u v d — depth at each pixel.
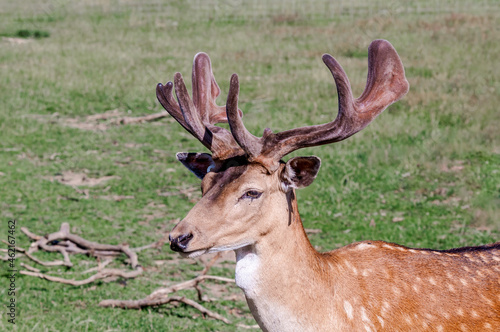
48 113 31.98
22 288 14.94
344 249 8.66
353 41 45.69
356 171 22.83
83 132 28.95
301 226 8.04
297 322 7.83
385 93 8.13
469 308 8.30
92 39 51.34
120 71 39.81
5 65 41.22
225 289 15.26
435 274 8.45
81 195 21.67
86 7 66.50
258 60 43.25
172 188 22.34
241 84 37.06
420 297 8.25
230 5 64.88
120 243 17.80
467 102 30.33
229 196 7.65
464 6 60.06
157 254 17.20
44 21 59.38
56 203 20.83
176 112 8.48
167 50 46.72
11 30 54.34
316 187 21.34
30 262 16.53
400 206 19.98
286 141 7.72
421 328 8.16
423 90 32.47
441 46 42.88
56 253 17.19
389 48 8.19
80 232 18.48
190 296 14.81
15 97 33.91
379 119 28.45
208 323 13.49
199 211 7.67
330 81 37.06
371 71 8.25
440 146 24.62
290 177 7.75
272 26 55.41
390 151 24.34
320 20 56.91
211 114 8.76
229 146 7.98
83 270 16.23
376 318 8.09
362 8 61.06
